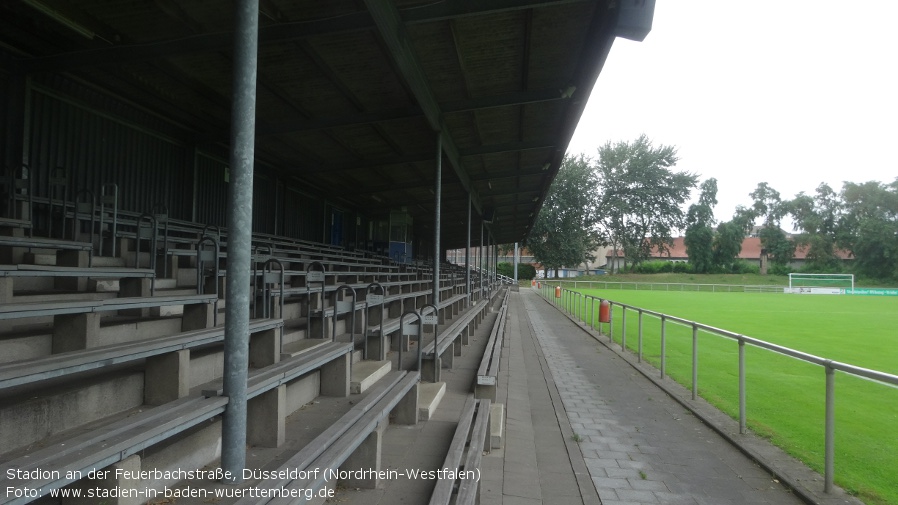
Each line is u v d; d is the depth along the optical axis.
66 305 3.18
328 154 11.98
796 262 82.06
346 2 5.66
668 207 67.31
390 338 7.88
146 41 6.41
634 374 9.32
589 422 6.24
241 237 2.70
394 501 3.16
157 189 9.58
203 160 10.81
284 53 6.78
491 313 20.00
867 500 4.07
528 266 68.81
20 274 3.57
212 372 4.13
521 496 4.03
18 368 2.32
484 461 4.74
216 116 9.42
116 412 3.17
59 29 6.21
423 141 11.08
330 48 6.69
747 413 6.58
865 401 7.33
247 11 2.66
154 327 4.42
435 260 9.56
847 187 72.19
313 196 16.31
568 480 4.46
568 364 10.23
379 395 4.00
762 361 10.67
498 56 7.49
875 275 67.12
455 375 7.50
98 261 5.97
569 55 7.65
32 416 2.59
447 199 18.92
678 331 16.00
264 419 3.34
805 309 26.36
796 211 75.31
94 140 8.27
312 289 6.70
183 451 2.82
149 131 9.33
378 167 13.62
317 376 4.62
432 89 8.45
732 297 37.31
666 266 71.12
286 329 5.55
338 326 6.96
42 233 7.26
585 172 60.16
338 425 3.18
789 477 4.49
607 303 14.48
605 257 93.38
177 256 6.95
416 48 7.06
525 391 7.80
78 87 7.85
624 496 4.16
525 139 11.88
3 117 6.80
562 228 61.06
